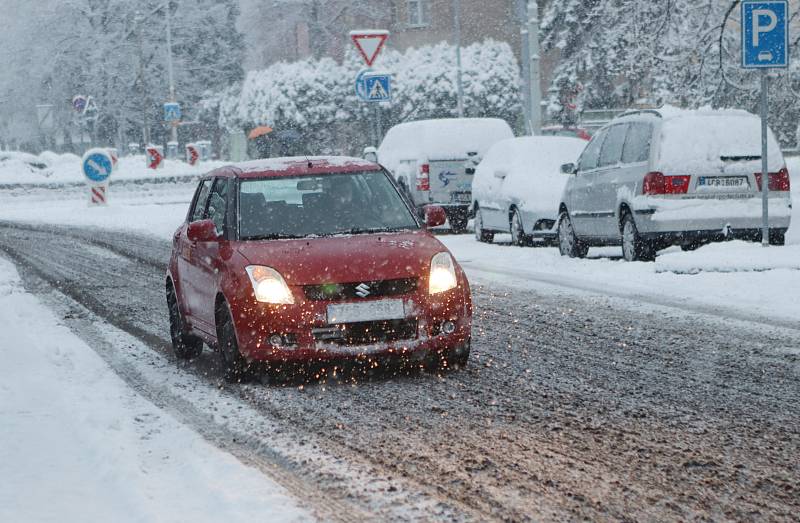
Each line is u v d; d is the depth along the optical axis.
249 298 11.85
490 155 31.03
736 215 21.03
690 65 38.06
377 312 11.79
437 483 8.12
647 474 8.17
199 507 7.64
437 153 34.12
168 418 10.43
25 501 7.83
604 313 16.33
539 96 43.38
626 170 21.89
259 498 7.76
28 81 107.69
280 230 13.09
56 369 13.03
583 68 72.06
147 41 106.12
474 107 75.12
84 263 27.09
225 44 111.88
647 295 17.84
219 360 13.44
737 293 17.34
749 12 20.48
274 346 11.73
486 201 30.19
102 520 7.42
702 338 13.93
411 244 12.48
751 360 12.46
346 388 11.72
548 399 10.85
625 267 21.03
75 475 8.49
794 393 10.79
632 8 39.66
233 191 13.55
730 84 35.88
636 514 7.26
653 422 9.78
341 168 13.95
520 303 17.78
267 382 12.14
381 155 37.62
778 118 39.03
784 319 15.00
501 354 13.44
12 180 60.66
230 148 84.12
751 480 7.96
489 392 11.27
